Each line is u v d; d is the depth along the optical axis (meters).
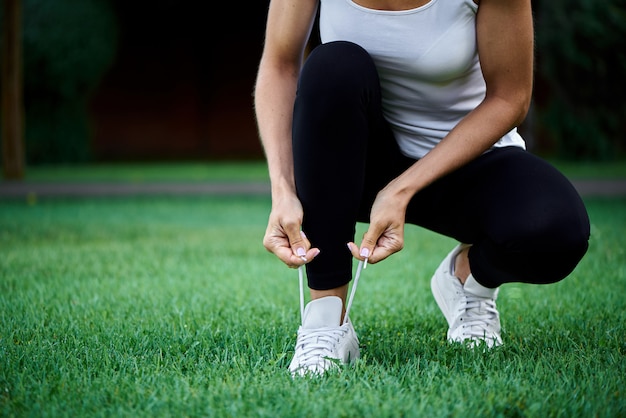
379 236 1.88
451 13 1.92
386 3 1.94
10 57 11.46
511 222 1.86
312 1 2.05
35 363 2.06
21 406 1.73
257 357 2.14
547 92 17.27
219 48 20.47
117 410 1.68
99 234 5.58
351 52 1.89
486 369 1.96
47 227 5.99
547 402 1.70
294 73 2.10
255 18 20.27
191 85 20.50
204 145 20.58
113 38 15.85
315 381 1.85
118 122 20.38
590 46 13.45
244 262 4.29
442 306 2.43
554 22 13.50
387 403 1.66
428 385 1.82
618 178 10.55
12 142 11.71
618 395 1.74
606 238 4.91
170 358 2.16
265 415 1.62
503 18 1.90
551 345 2.28
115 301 3.10
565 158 14.22
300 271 2.04
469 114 1.96
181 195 9.15
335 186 1.89
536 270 1.92
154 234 5.61
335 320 2.02
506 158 1.96
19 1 11.30
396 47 1.96
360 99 1.87
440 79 1.99
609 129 13.98
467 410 1.64
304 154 1.88
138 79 20.31
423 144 2.12
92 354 2.16
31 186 10.49
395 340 2.38
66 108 15.75
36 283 3.48
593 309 2.85
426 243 5.14
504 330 2.54
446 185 2.01
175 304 3.00
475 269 2.17
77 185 10.65
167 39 20.28
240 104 20.62
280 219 1.87
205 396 1.74
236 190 9.77
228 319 2.70
